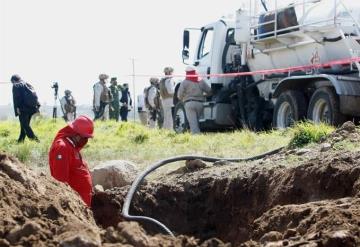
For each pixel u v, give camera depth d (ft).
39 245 14.48
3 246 14.46
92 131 25.64
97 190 30.58
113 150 43.11
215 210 29.45
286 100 48.98
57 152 24.79
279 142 38.22
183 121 59.57
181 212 29.96
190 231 29.32
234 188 29.12
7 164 18.88
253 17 53.16
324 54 46.60
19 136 51.29
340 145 29.66
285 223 21.62
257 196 28.09
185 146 42.39
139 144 45.83
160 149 41.91
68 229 15.19
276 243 16.78
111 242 14.80
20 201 17.11
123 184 32.14
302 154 30.19
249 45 54.54
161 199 30.32
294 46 48.78
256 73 52.75
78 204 20.62
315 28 45.70
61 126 61.93
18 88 48.14
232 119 57.93
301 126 34.94
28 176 19.16
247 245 17.13
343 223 17.67
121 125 55.62
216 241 15.96
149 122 66.80
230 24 58.80
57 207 17.38
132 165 33.50
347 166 25.22
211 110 58.39
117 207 28.94
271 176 28.09
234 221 28.53
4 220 15.57
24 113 48.24
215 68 58.95
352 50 44.47
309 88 48.37
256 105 54.75
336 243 16.33
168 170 34.32
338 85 43.80
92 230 15.05
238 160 33.83
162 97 60.23
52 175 24.82
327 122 45.03
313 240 16.69
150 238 15.24
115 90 76.43
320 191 25.17
